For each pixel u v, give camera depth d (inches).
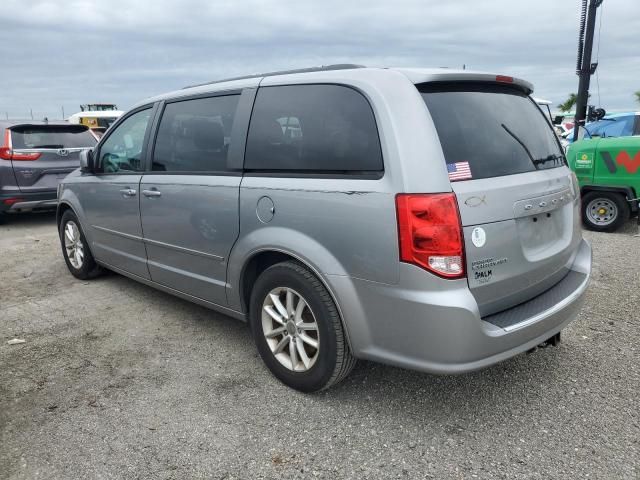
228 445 108.4
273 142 126.3
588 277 129.5
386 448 106.6
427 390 127.3
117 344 157.8
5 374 139.9
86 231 205.2
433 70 112.7
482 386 128.8
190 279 153.3
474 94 116.5
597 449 104.5
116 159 183.9
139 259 175.6
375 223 103.0
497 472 98.8
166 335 163.6
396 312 103.0
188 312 182.4
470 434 110.3
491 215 103.3
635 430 110.2
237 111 136.6
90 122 953.5
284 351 130.1
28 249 283.7
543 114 139.0
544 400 122.2
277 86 129.2
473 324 98.6
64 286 214.8
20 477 99.9
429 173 99.0
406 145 101.3
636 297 187.6
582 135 411.8
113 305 191.0
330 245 111.2
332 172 113.0
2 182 330.6
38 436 112.5
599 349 147.1
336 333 114.5
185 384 133.2
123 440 110.6
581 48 405.4
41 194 339.6
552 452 104.0
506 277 107.3
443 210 97.4
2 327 172.4
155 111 167.5
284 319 125.7
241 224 130.6
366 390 127.9
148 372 139.9
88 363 145.7
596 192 304.2
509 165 113.0
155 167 163.3
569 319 120.5
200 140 147.3
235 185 131.7
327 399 124.3
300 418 117.2
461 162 103.7
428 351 100.9
